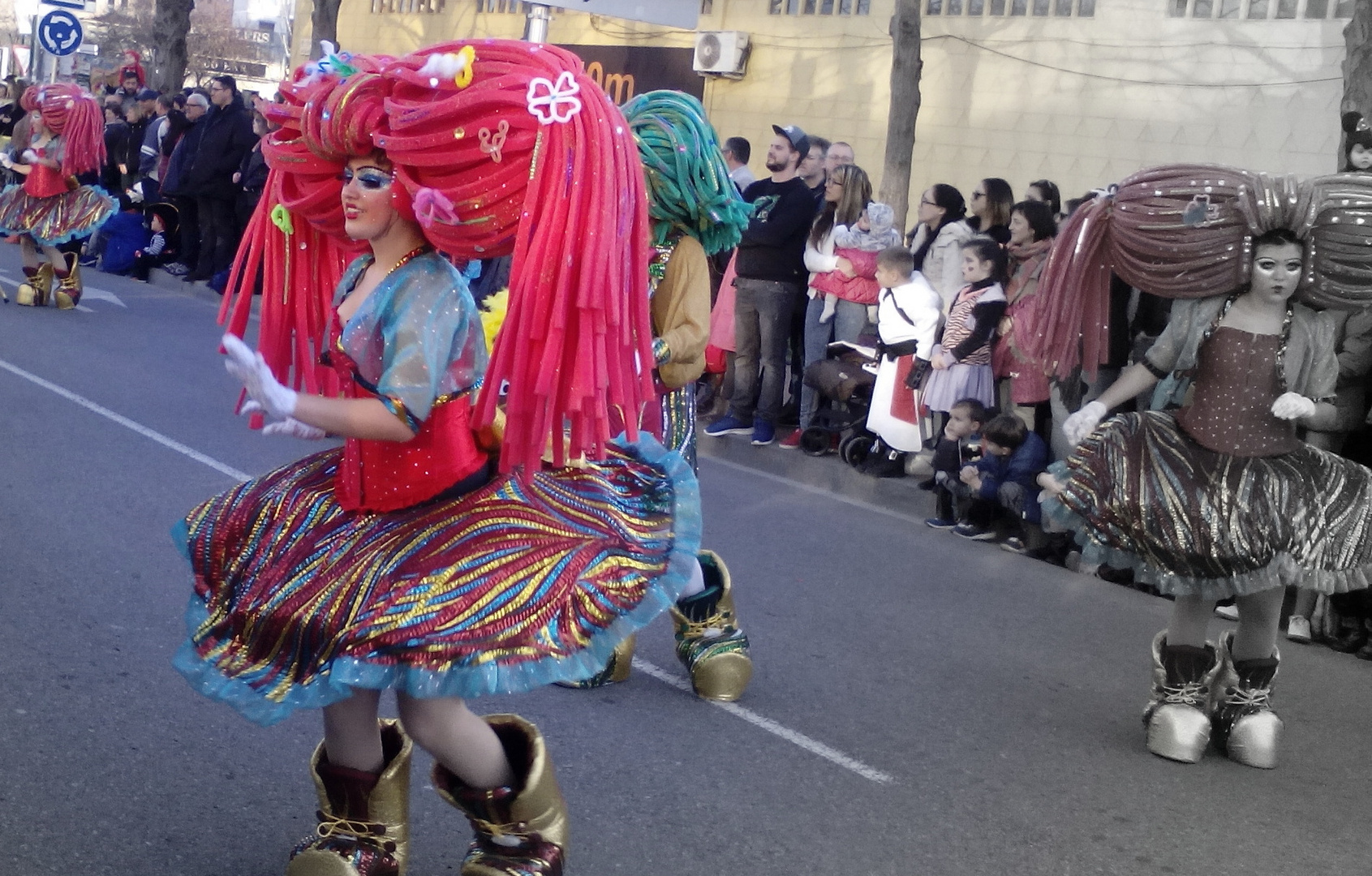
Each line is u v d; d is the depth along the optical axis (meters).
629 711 4.67
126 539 5.89
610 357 2.81
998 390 8.30
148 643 4.73
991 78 15.46
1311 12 13.17
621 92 19.27
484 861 2.98
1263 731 4.75
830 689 5.11
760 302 9.45
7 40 56.66
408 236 2.88
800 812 4.02
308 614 2.75
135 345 11.02
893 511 8.44
